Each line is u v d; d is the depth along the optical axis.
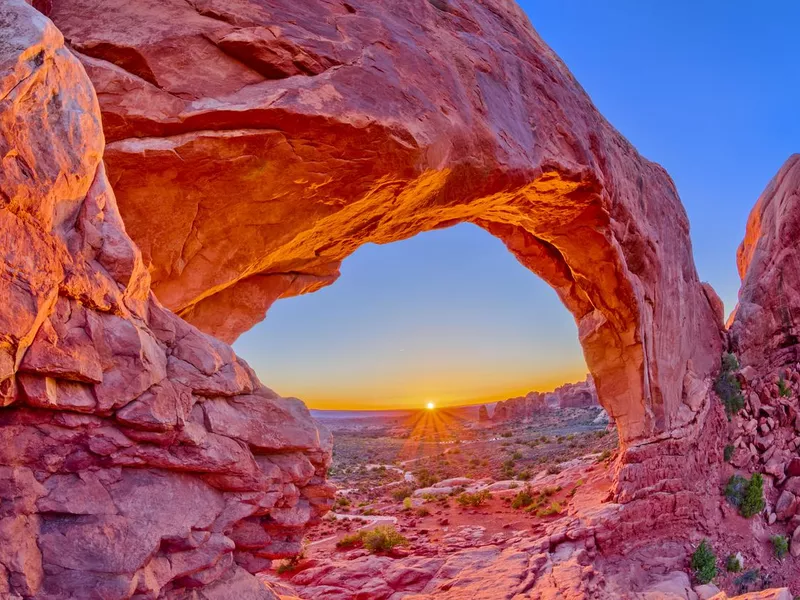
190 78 5.83
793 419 17.89
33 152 3.09
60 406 3.36
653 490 13.92
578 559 11.59
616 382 15.33
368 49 6.96
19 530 3.20
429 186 7.92
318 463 5.29
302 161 6.45
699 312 18.12
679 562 13.02
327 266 10.19
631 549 12.94
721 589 12.91
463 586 10.64
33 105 3.11
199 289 6.85
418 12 8.27
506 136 8.88
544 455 34.19
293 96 6.09
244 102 5.90
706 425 16.38
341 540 14.96
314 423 5.16
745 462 16.78
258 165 6.24
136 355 3.75
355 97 6.54
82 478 3.56
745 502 15.55
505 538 14.12
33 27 3.14
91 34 5.56
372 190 7.26
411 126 6.97
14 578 3.11
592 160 11.18
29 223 3.07
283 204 6.83
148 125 5.61
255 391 4.90
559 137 10.52
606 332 15.32
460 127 7.81
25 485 3.26
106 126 5.48
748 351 18.72
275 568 13.05
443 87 7.80
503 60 9.56
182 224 6.32
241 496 4.53
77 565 3.36
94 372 3.51
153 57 5.70
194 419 4.25
